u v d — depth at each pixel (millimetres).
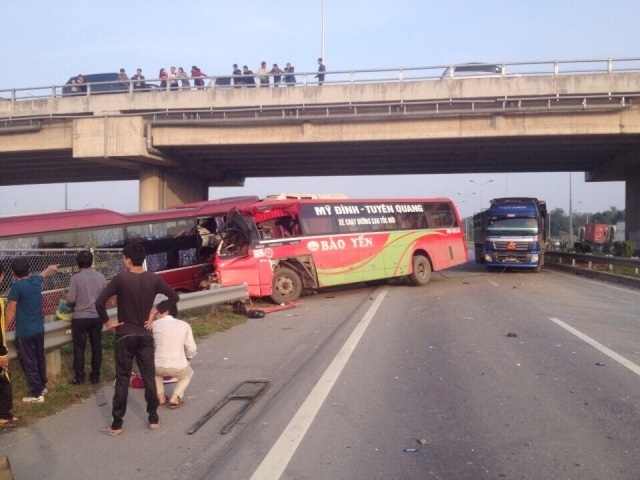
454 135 26844
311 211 19656
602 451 5859
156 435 6551
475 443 6109
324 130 27703
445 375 8906
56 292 12016
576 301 17547
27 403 7625
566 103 25969
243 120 27719
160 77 31391
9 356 7875
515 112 26234
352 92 26797
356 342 11586
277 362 10086
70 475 5488
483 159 33625
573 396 7742
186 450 6070
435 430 6520
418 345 11219
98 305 6578
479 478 5270
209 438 6410
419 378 8750
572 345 10969
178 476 5414
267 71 29906
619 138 27234
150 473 5496
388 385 8375
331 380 8656
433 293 20281
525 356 10125
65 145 29453
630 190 37562
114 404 6574
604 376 8742
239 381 8844
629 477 5258
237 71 30469
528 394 7852
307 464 5609
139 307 6613
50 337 8609
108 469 5613
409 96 26469
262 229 18391
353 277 20375
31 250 9891
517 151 30953
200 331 13039
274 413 7184
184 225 18469
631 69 25281
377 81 26656
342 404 7488
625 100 25656
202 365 9992
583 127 26109
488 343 11273
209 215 19141
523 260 28328
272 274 18156
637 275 23688
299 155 31891
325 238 19719
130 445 6250
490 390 8070
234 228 18141
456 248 24281
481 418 6902
